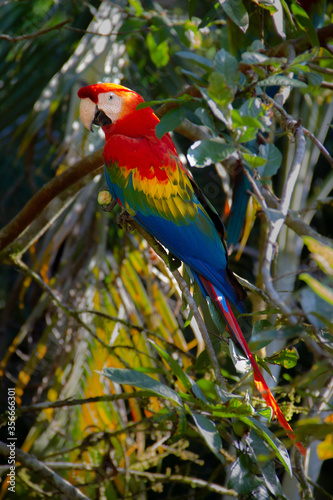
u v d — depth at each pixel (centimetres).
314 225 920
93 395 595
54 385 593
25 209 548
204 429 317
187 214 462
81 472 571
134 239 664
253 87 370
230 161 593
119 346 536
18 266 583
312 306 246
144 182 471
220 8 502
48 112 598
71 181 525
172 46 702
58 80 613
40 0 794
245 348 376
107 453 508
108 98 517
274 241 282
